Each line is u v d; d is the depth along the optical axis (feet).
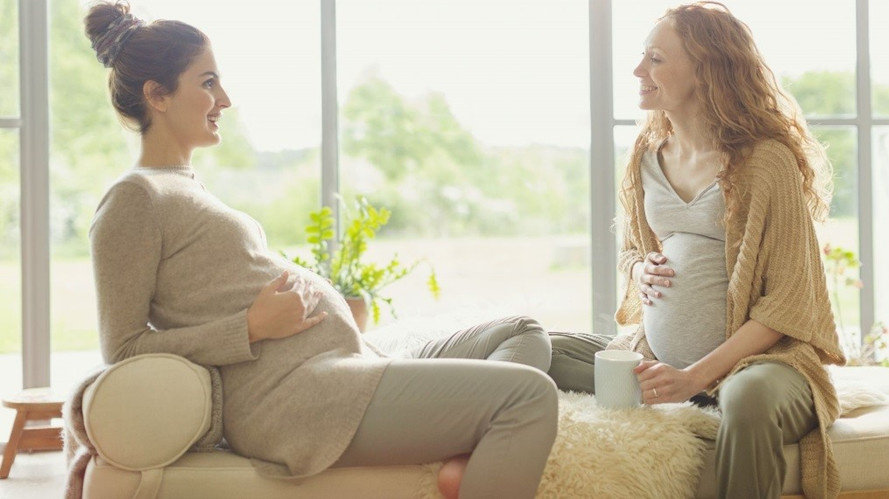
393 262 10.65
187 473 5.50
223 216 6.00
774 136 6.72
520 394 5.33
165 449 5.45
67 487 5.70
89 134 10.90
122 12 6.24
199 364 5.67
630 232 7.85
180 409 5.47
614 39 11.46
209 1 11.03
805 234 6.38
